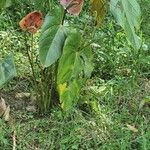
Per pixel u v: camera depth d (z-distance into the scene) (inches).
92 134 65.9
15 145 63.4
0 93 73.4
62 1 61.5
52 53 60.6
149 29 90.4
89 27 81.5
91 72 72.6
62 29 61.9
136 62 79.4
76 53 62.5
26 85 75.0
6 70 61.2
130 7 60.5
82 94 72.4
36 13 61.2
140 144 64.1
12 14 91.1
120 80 76.6
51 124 67.4
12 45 82.6
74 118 68.4
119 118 69.2
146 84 77.8
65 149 63.1
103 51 81.7
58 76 62.0
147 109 72.4
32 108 70.4
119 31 88.4
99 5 66.2
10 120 67.8
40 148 63.8
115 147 63.5
